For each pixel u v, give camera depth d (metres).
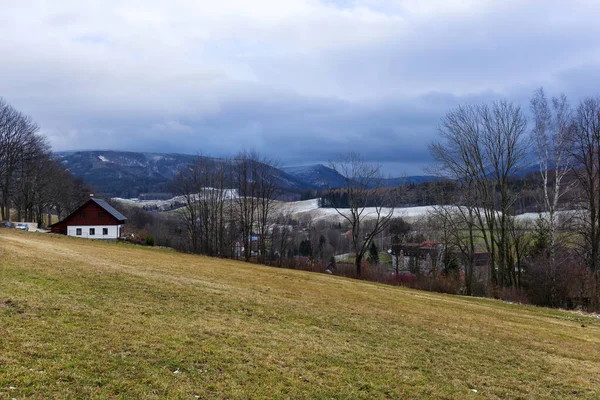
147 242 60.38
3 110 61.16
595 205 35.19
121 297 13.87
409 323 16.50
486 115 36.69
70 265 18.92
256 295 18.00
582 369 12.72
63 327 9.84
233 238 62.22
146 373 8.06
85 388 7.07
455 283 39.22
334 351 11.30
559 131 34.62
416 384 9.68
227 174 67.12
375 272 45.16
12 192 65.44
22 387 6.74
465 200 39.38
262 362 9.62
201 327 11.64
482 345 14.27
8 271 15.38
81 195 92.62
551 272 31.14
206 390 7.79
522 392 10.08
